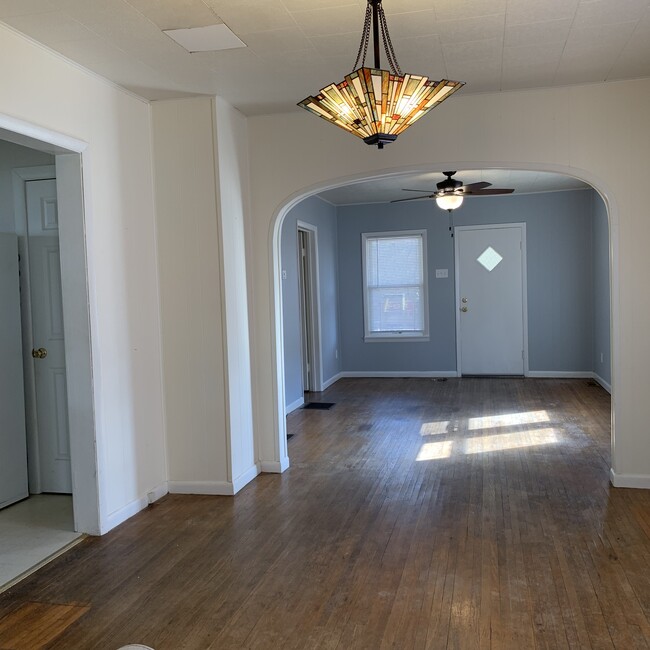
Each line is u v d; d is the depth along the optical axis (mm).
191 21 2982
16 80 3041
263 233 4707
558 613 2604
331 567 3104
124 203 3939
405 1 2826
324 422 6434
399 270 9156
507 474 4508
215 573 3084
